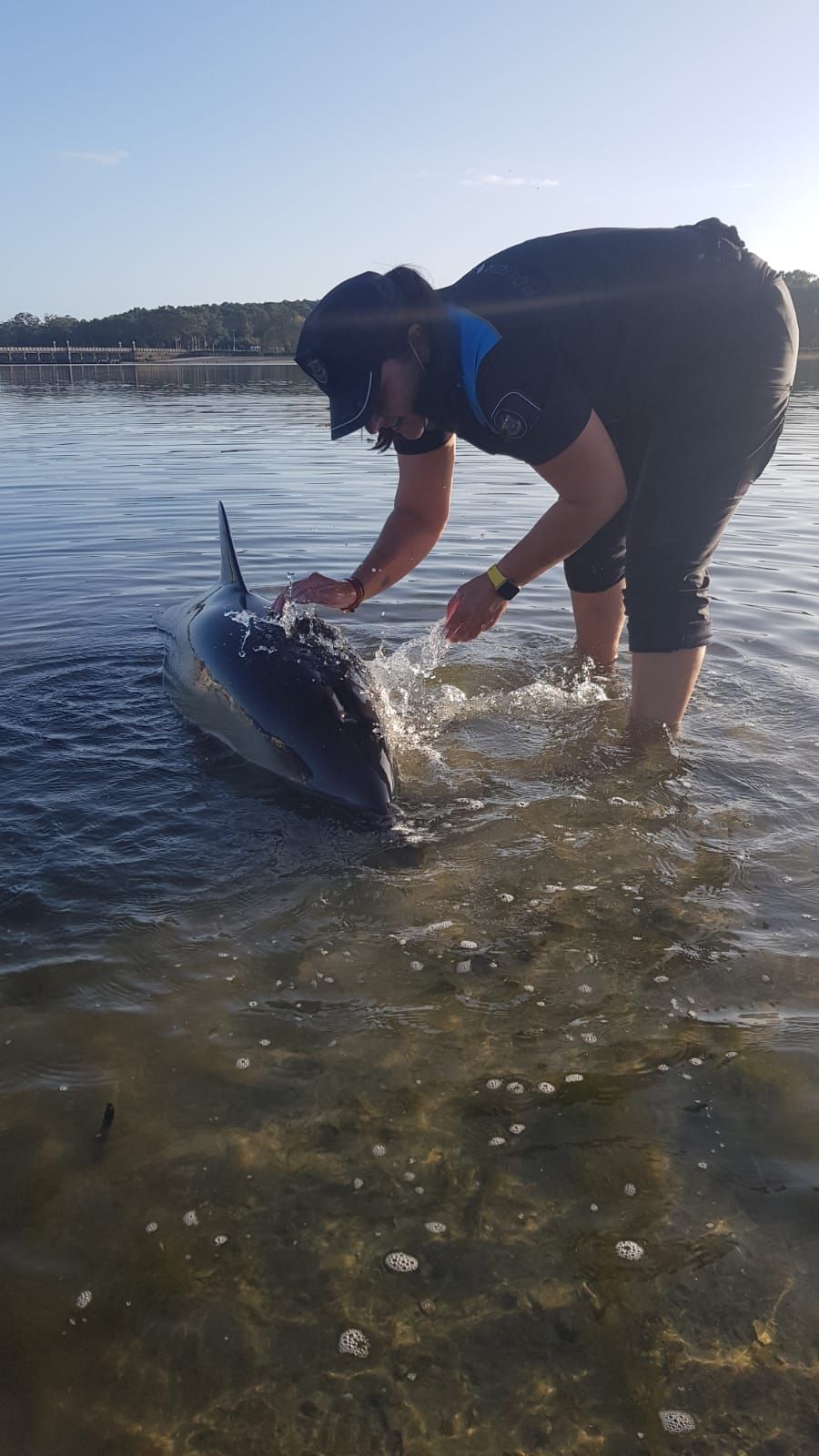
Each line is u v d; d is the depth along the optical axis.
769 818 3.32
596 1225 1.82
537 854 3.13
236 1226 1.83
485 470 13.35
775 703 4.37
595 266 3.24
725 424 3.43
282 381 46.50
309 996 2.47
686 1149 1.98
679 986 2.48
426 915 2.81
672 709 3.84
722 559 7.45
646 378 3.37
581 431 3.13
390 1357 1.60
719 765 3.72
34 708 4.36
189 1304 1.69
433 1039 2.31
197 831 3.29
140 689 4.61
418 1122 2.06
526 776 3.69
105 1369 1.58
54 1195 1.89
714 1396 1.53
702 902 2.85
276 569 7.07
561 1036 2.31
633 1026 2.34
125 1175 1.93
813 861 3.05
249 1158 1.97
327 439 17.80
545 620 5.81
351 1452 1.47
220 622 4.66
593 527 3.36
